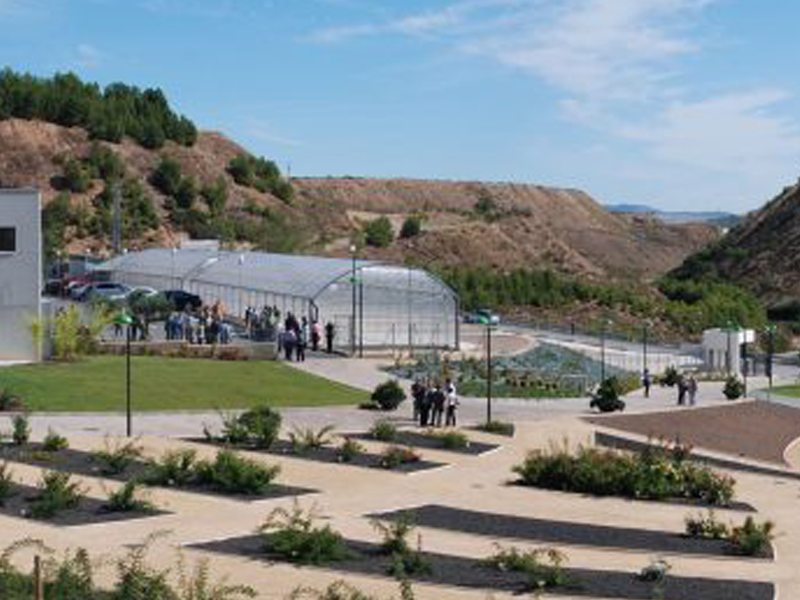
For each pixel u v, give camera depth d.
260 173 173.00
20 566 20.98
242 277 73.75
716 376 73.56
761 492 33.84
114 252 115.00
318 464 33.56
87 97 163.00
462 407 49.00
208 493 28.52
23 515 25.33
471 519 27.12
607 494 31.06
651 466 31.56
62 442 33.31
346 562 22.28
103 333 58.94
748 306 115.88
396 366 57.72
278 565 22.00
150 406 42.47
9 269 49.62
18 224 49.69
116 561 20.45
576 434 42.84
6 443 33.88
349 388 50.94
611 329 95.50
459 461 35.34
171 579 20.58
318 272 67.06
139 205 141.62
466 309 104.88
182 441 36.12
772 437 50.38
